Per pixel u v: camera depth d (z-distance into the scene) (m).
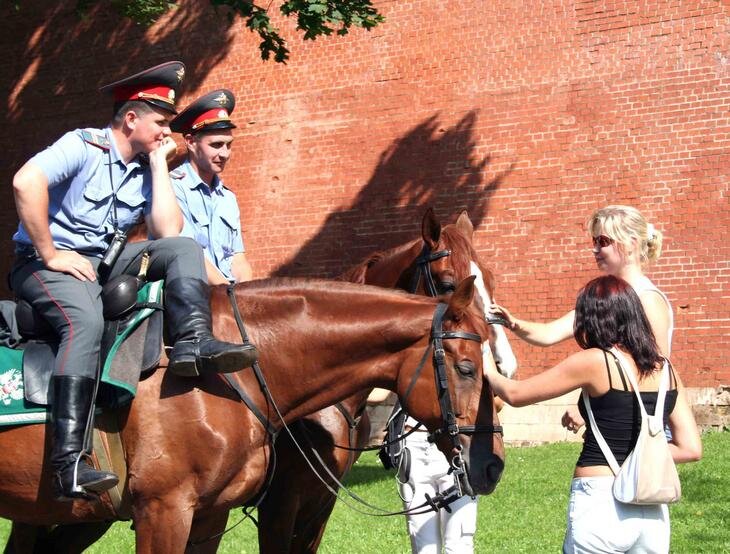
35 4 20.86
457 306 4.64
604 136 16.02
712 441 13.96
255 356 4.41
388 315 4.80
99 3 20.25
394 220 17.41
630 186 15.77
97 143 4.89
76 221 4.88
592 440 4.51
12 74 20.89
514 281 16.38
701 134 15.40
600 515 4.40
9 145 20.78
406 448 5.91
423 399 4.67
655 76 15.77
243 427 4.66
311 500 5.79
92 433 4.53
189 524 4.54
